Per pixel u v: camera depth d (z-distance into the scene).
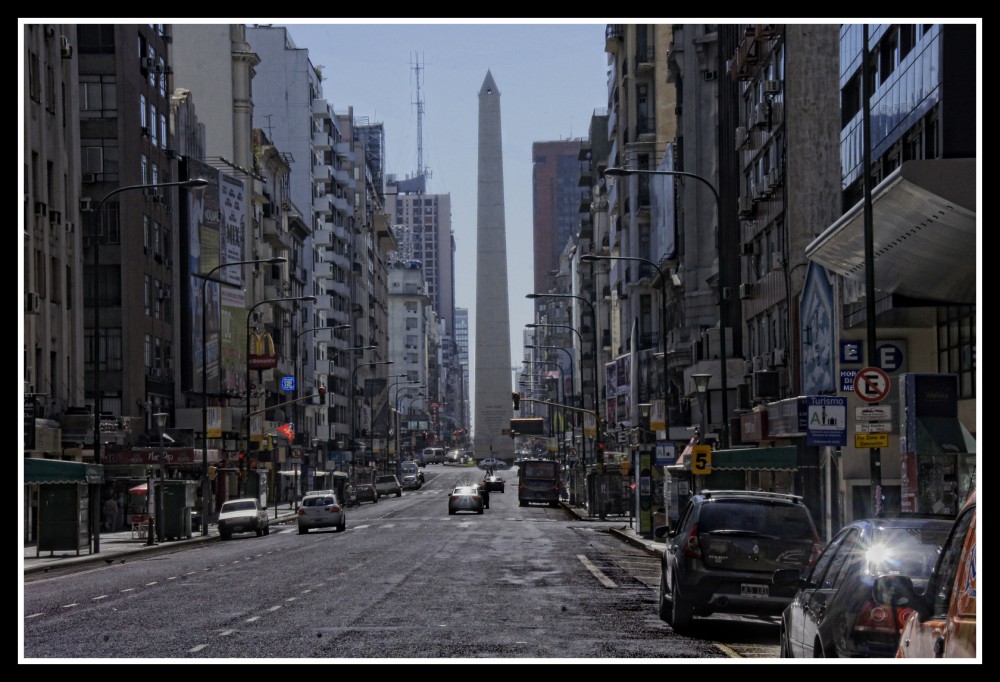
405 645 15.95
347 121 184.62
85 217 74.12
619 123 119.50
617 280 121.19
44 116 58.81
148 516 52.62
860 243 34.94
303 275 135.88
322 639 16.66
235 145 110.62
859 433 25.75
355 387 172.38
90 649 15.85
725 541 18.23
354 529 63.47
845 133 43.88
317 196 151.12
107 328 74.00
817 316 45.06
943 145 30.73
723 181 67.50
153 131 80.69
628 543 47.75
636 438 87.12
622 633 17.69
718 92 68.38
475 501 81.12
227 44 110.44
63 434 57.34
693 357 72.31
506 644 16.09
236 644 16.19
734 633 18.28
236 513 61.62
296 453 98.50
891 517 11.30
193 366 85.31
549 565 33.19
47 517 44.28
